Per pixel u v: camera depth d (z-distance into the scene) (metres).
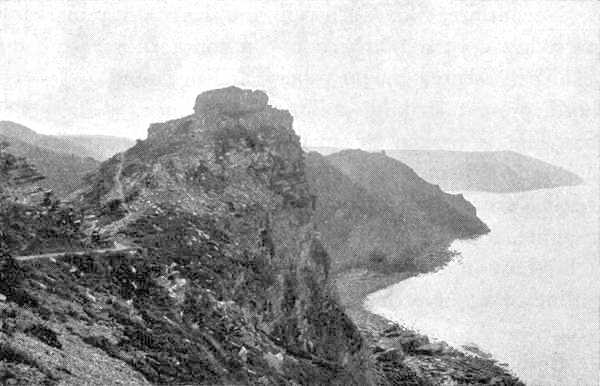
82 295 37.72
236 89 95.50
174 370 34.28
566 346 92.88
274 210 75.75
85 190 75.31
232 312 52.12
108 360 29.39
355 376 63.75
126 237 55.72
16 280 33.47
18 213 44.81
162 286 47.47
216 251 60.28
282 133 87.69
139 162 77.19
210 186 72.94
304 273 73.12
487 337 98.06
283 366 49.06
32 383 21.83
